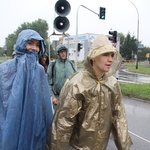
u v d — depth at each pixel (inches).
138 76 1149.1
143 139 243.4
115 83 94.6
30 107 93.4
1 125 91.7
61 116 89.4
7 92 93.7
